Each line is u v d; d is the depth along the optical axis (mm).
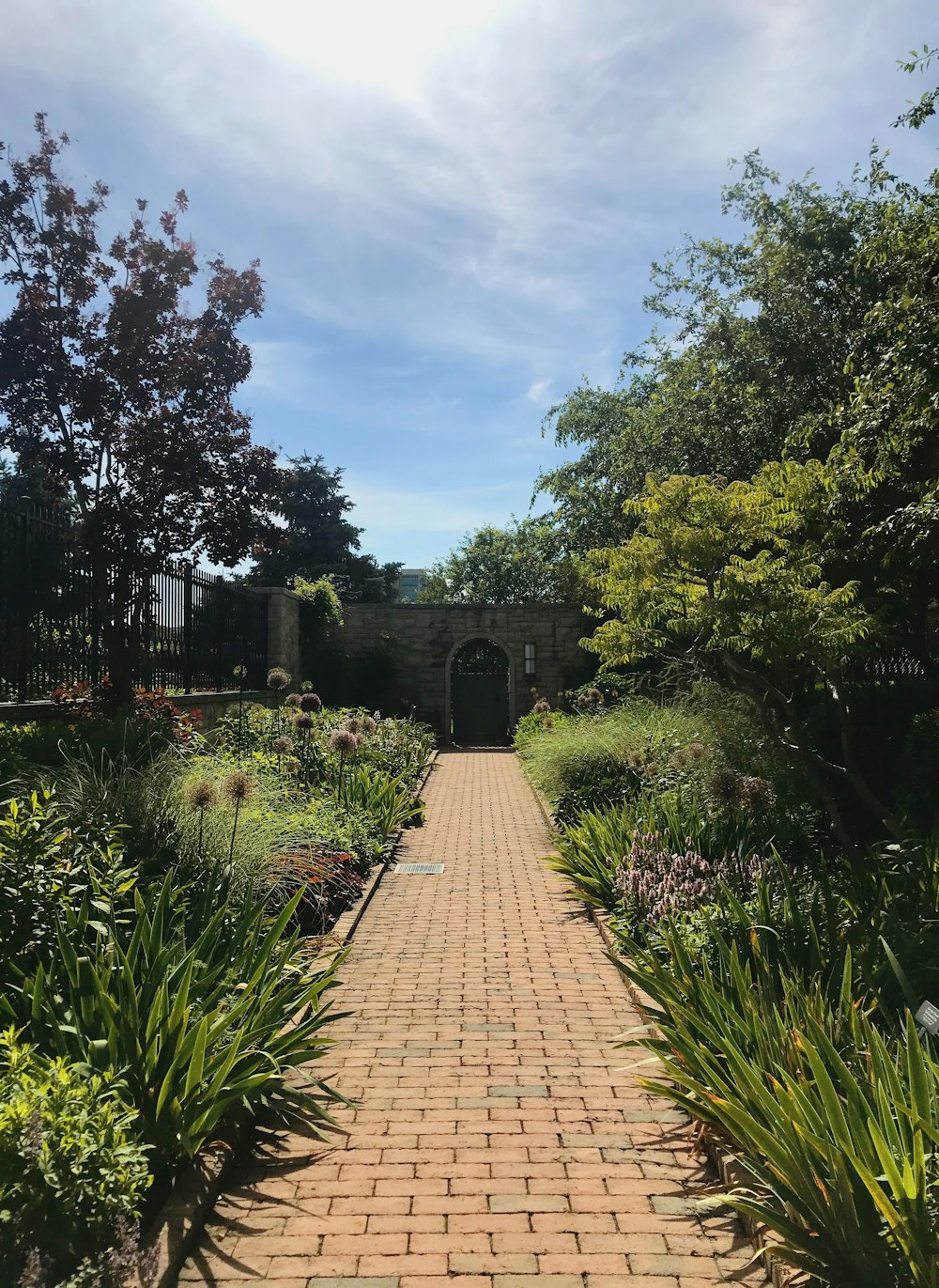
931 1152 2379
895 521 6387
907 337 6152
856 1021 2980
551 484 21984
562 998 4910
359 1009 4742
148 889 4570
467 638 23453
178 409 11219
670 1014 3760
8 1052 2668
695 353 15242
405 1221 2857
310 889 6180
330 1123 3498
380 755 12305
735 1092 2990
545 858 7844
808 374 12000
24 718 8195
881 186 11938
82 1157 2230
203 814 5613
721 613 5496
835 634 5516
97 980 3137
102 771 6359
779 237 12438
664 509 5730
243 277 11453
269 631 18234
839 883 4973
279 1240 2758
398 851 9070
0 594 8133
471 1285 2535
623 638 6582
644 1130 3457
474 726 24156
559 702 22281
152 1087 3008
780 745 6207
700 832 6445
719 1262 2645
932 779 6223
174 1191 2928
